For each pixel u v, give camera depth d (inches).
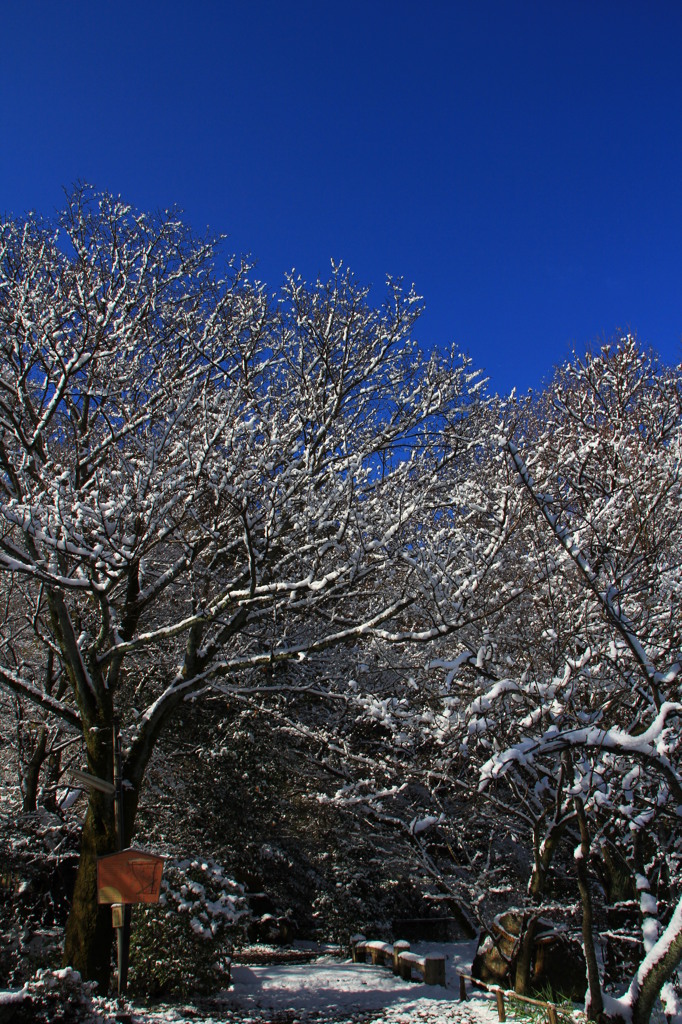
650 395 586.9
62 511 334.0
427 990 414.6
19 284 437.4
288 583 346.0
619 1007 272.7
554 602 331.6
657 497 321.1
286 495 349.4
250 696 505.4
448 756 397.4
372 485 395.2
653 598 330.6
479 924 449.1
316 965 499.2
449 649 376.8
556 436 442.9
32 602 504.7
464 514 418.0
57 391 415.5
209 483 358.6
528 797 393.4
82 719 388.5
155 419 430.0
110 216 491.2
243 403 450.3
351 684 425.1
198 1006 378.3
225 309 520.4
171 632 366.3
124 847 362.6
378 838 536.7
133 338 467.5
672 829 357.4
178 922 392.5
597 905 377.1
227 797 550.9
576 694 325.1
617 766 323.3
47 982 262.5
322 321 538.0
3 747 584.7
